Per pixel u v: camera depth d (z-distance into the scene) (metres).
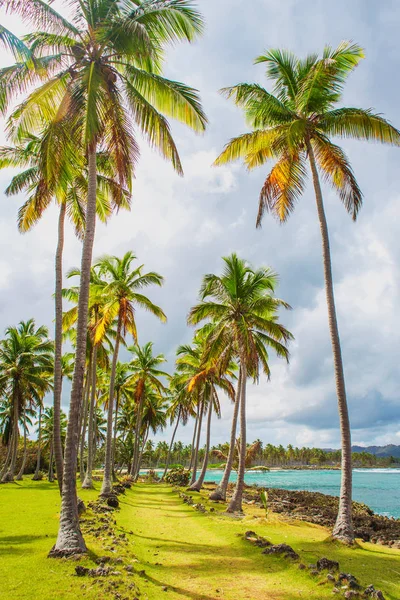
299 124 14.20
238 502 19.48
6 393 38.69
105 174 18.27
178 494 28.00
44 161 11.20
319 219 14.95
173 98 12.41
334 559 10.50
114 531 11.64
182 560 9.61
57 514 14.79
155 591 7.04
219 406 36.41
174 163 12.36
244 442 19.92
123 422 61.03
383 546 14.39
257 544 10.93
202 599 6.93
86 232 10.94
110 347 32.00
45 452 59.81
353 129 15.01
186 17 11.23
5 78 11.07
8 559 8.27
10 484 35.84
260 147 16.36
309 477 100.25
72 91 11.41
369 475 118.12
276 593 7.29
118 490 25.84
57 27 11.30
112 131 12.38
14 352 37.44
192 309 21.08
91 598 6.29
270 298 20.34
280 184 15.49
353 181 15.27
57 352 15.02
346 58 14.84
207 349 21.31
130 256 25.22
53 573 7.39
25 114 11.27
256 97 15.55
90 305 26.11
